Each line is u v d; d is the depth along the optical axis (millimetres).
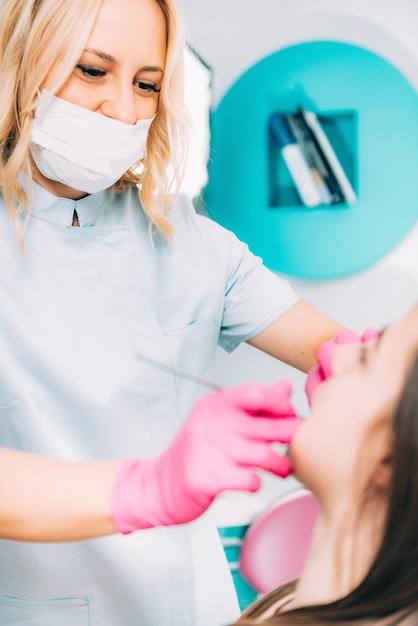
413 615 609
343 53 2324
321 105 2355
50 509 779
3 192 1118
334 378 669
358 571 642
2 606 1112
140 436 1157
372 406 622
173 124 1229
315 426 652
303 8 2373
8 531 803
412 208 2303
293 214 2396
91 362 1127
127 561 1120
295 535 1547
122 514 761
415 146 2285
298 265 2400
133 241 1223
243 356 2453
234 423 716
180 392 1216
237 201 2455
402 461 592
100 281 1177
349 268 2355
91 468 805
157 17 1096
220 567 1222
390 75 2287
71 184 1146
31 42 1066
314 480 659
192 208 1320
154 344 1180
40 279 1131
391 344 642
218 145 2461
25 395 1078
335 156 2330
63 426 1121
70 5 1032
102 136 1102
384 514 622
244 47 2434
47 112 1099
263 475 2326
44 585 1102
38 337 1103
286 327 1278
